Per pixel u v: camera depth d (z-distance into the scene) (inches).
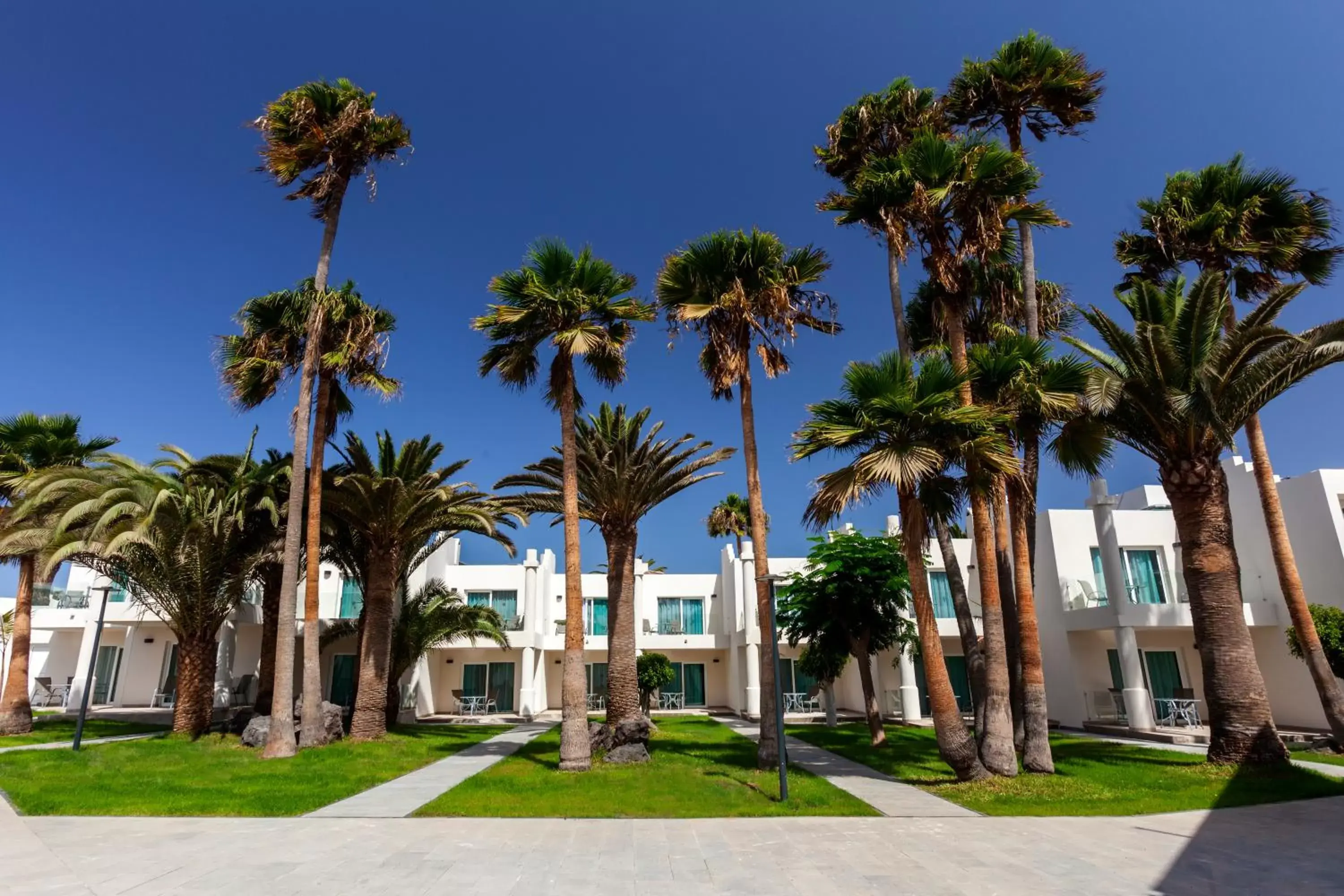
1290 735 705.6
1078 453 609.6
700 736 838.5
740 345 617.6
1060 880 276.1
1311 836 344.5
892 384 484.4
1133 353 570.6
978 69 669.9
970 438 488.4
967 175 528.1
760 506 604.4
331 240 725.3
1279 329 531.5
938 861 304.3
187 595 753.0
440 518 820.0
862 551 714.8
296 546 666.2
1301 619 609.9
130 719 965.8
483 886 267.9
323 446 723.4
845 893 260.7
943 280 540.7
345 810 411.2
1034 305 630.5
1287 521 805.9
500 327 637.3
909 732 864.3
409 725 961.5
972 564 1060.5
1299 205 628.1
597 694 1285.7
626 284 666.2
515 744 763.4
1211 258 653.9
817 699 1176.8
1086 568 912.9
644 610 1267.2
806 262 630.5
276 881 270.4
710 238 605.6
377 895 255.4
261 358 719.1
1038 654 533.6
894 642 757.3
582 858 309.7
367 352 722.8
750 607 1087.0
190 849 317.7
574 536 609.6
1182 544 579.8
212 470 792.9
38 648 1164.5
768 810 411.8
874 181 551.8
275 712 633.6
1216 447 575.2
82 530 725.3
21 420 866.1
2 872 277.6
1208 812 402.0
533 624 1139.3
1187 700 777.6
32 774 508.7
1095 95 663.1
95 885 261.9
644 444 762.8
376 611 785.6
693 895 259.4
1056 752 639.8
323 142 703.1
